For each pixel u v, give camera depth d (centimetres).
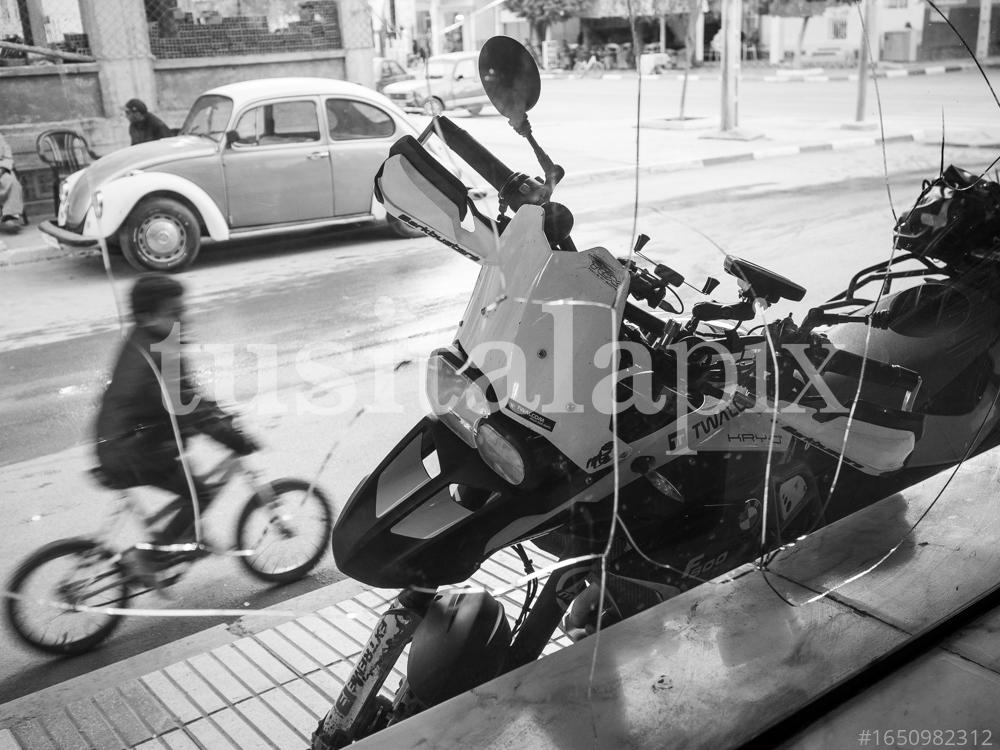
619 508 174
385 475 177
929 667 171
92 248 339
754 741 150
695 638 173
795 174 619
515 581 256
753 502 191
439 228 176
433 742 150
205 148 393
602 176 349
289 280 485
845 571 194
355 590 282
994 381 252
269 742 218
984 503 222
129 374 263
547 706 157
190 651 252
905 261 321
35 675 249
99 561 267
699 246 339
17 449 345
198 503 277
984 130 506
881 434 196
